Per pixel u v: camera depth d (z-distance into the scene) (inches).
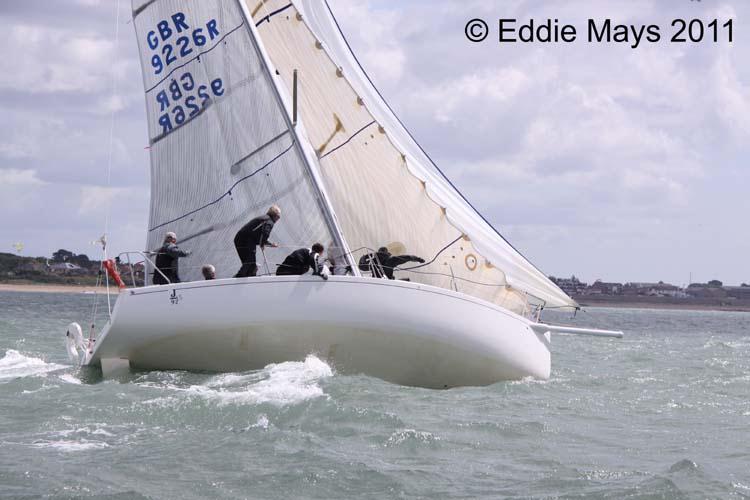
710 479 678.5
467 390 1049.5
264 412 827.4
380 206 1186.6
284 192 1111.6
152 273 1175.0
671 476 679.1
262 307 981.8
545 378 1147.9
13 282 7790.4
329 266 1062.4
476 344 1041.5
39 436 749.3
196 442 734.5
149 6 1175.0
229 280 987.9
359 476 656.4
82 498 592.1
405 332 1003.9
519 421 869.2
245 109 1133.1
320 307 982.4
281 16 1222.9
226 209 1139.9
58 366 1213.7
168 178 1178.6
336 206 1194.6
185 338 1007.0
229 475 652.1
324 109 1208.2
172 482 634.2
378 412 833.5
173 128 1171.9
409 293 1000.9
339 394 920.3
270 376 976.9
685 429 888.3
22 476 632.4
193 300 991.6
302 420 810.8
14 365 1240.2
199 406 840.9
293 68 1218.6
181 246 1165.1
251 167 1127.0
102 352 1045.2
